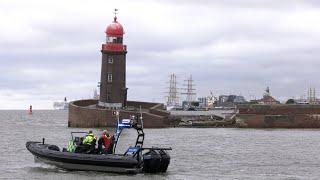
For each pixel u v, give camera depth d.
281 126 104.94
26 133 85.19
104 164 36.12
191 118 120.19
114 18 109.56
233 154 52.31
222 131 93.62
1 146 57.84
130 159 35.53
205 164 43.84
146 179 35.06
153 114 104.56
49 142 65.12
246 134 84.56
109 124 95.94
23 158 45.81
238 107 112.25
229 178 36.62
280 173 39.34
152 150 36.66
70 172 37.09
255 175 38.22
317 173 39.53
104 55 108.62
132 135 77.81
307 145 63.75
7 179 34.91
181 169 40.44
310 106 104.69
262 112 106.38
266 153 53.72
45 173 36.84
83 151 37.56
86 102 115.44
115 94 108.19
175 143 65.06
